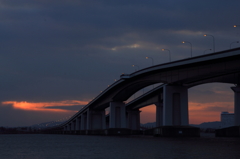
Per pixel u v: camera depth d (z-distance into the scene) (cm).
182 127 9644
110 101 15475
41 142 10325
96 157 4781
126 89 13700
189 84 9962
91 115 19300
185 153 4875
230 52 7462
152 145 6700
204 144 6556
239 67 7788
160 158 4378
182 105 9806
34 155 5391
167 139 8762
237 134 10019
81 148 6731
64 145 8031
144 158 4456
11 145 8612
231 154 4625
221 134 10406
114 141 9350
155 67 9938
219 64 8188
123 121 15338
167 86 9812
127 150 5834
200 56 8219
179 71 9388
